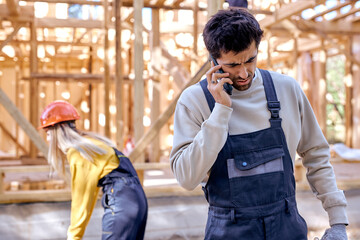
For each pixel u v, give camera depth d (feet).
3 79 36.32
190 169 4.17
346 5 20.80
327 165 4.88
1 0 23.43
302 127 4.88
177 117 4.68
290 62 32.53
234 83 4.40
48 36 30.14
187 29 23.25
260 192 4.38
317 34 25.44
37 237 12.25
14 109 12.16
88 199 7.26
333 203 4.72
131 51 26.53
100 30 26.73
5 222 12.08
